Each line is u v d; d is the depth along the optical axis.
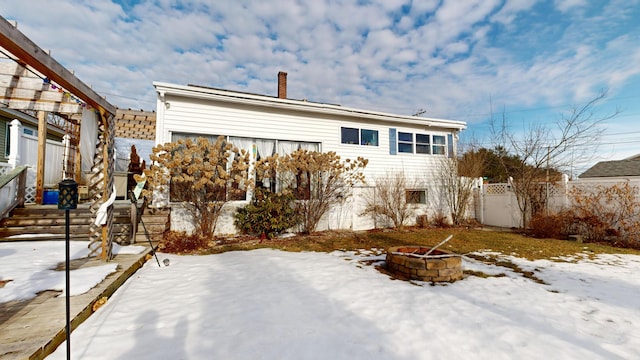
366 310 3.46
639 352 2.62
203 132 8.98
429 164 12.88
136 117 10.08
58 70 3.53
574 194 9.78
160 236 7.42
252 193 9.20
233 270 5.21
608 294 4.17
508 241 8.59
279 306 3.54
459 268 4.89
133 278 4.67
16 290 3.53
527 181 11.12
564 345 2.72
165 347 2.55
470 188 12.81
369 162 11.70
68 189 2.32
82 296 3.43
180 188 8.23
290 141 10.38
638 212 8.33
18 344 2.35
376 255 6.74
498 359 2.47
